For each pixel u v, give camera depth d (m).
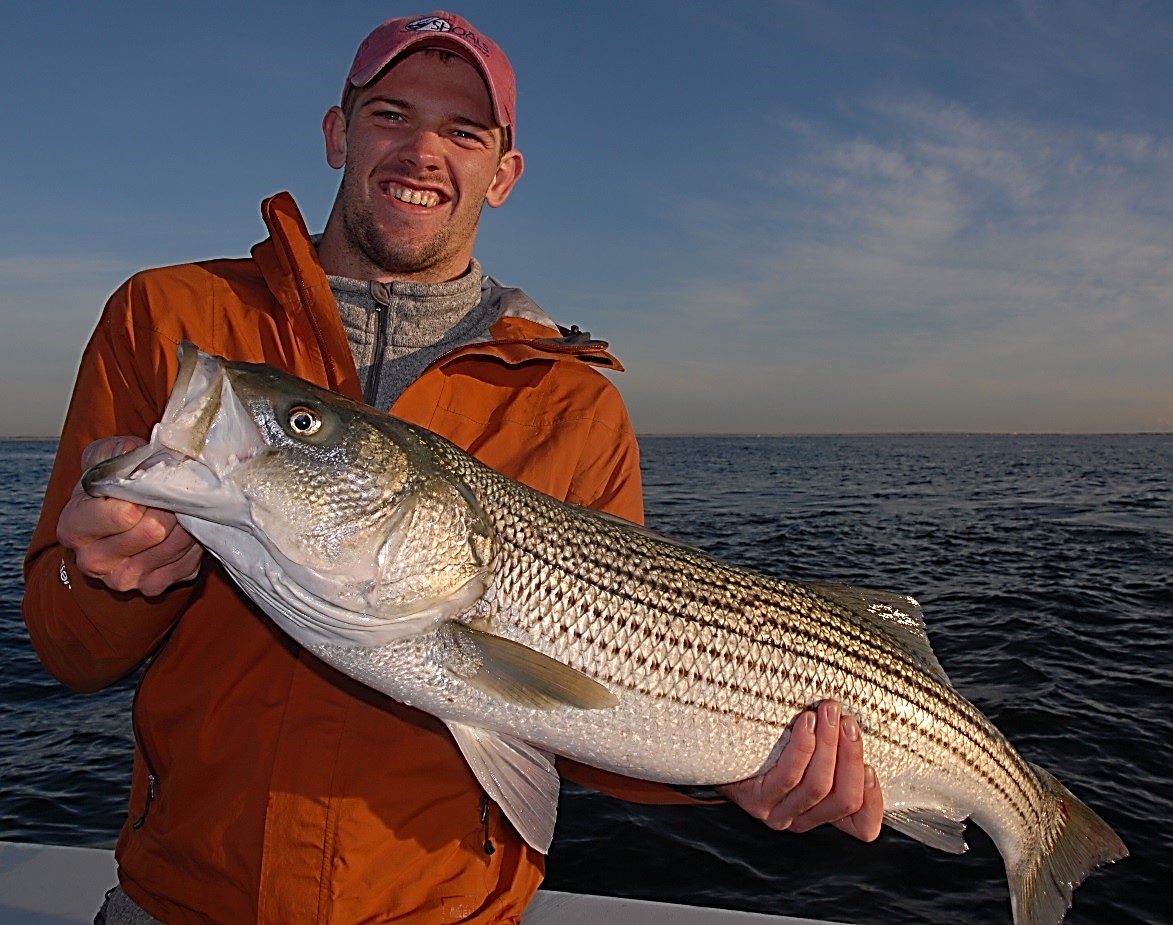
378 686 0.65
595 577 0.72
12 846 1.08
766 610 0.79
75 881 1.01
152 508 0.56
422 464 0.67
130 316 0.70
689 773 0.74
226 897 0.61
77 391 0.69
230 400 0.62
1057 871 0.97
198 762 0.63
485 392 0.77
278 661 0.65
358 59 0.79
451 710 0.66
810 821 0.76
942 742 0.88
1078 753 1.88
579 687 0.68
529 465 0.76
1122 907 1.36
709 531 5.98
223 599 0.67
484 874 0.67
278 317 0.73
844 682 0.82
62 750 1.94
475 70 0.78
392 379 0.78
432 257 0.80
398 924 0.62
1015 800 0.94
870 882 1.44
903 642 0.88
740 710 0.76
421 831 0.64
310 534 0.63
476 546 0.68
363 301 0.80
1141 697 2.21
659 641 0.74
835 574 4.16
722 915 0.98
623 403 0.84
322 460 0.63
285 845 0.61
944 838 0.89
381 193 0.78
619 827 1.61
